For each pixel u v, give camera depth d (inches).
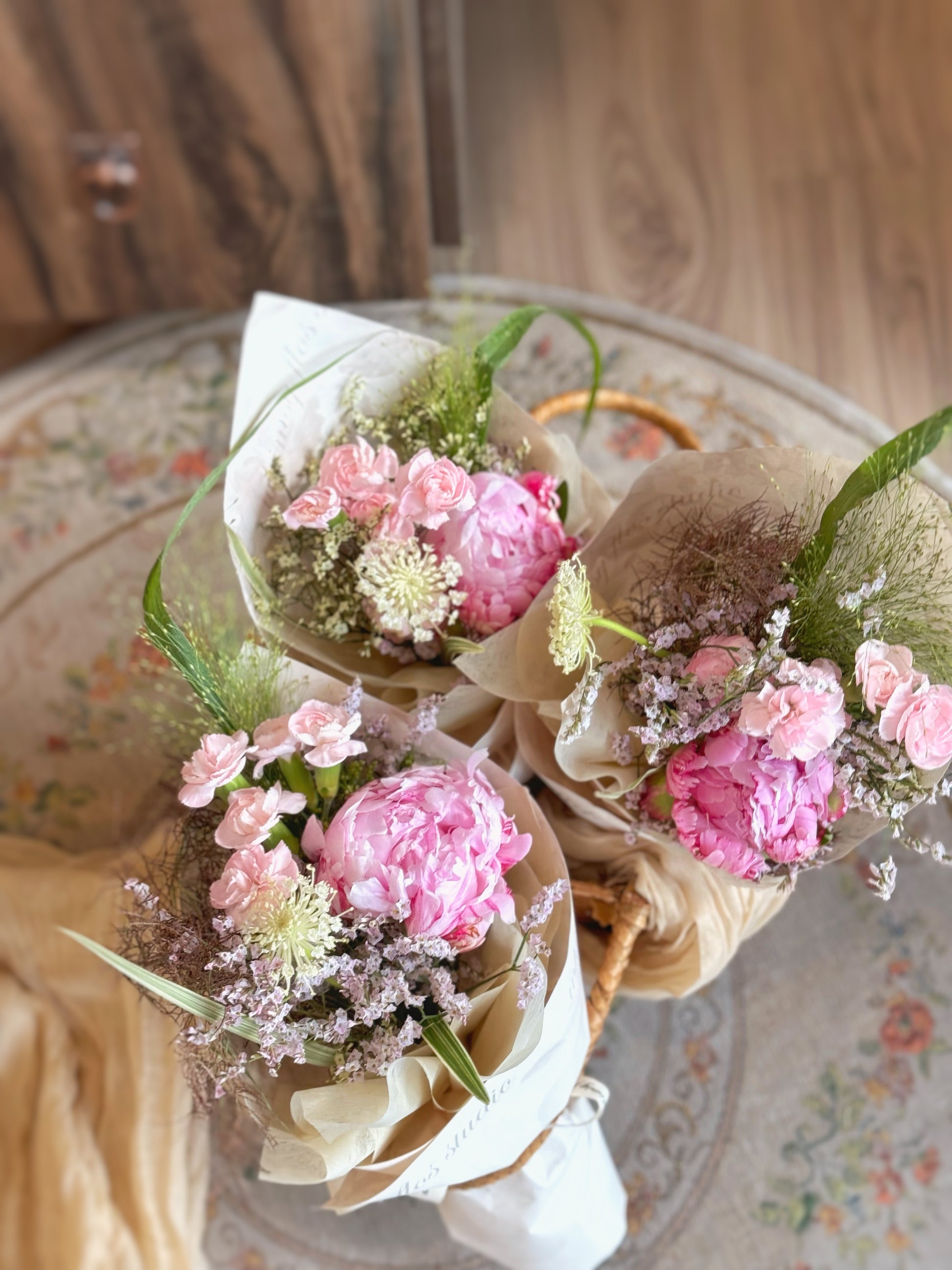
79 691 44.1
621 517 26.2
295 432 28.0
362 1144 22.6
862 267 54.8
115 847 41.6
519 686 25.9
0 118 39.8
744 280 54.8
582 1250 32.0
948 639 23.6
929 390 52.4
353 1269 35.8
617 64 59.6
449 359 28.3
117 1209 34.6
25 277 47.0
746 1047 37.0
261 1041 21.0
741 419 47.9
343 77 38.7
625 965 28.0
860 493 23.4
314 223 45.4
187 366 49.9
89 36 37.0
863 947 37.6
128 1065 34.9
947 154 56.8
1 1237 34.4
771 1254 35.2
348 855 21.9
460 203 52.3
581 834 29.4
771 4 60.2
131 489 47.5
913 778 23.2
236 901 21.4
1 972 37.1
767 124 58.0
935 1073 36.2
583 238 56.1
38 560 46.4
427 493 24.8
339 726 22.6
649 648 23.9
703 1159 36.2
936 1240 34.8
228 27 36.8
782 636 23.6
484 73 59.9
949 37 58.9
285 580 27.7
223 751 22.1
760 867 23.9
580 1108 29.6
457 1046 21.7
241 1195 36.5
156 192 43.2
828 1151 35.8
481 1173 26.4
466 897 21.9
